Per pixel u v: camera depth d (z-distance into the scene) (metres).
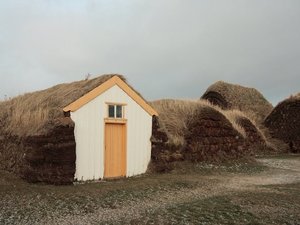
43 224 9.83
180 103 25.25
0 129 18.50
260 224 10.09
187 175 19.20
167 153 20.88
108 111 17.53
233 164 23.91
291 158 29.84
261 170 22.48
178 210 11.48
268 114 42.22
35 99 18.95
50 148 15.39
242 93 47.59
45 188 14.41
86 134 16.59
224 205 12.18
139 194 13.77
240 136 27.53
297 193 14.38
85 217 10.55
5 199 12.38
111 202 12.39
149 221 10.24
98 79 17.77
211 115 24.84
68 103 16.44
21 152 16.55
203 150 23.75
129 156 18.33
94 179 16.75
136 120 18.75
